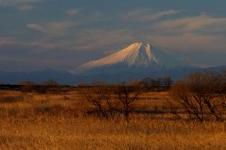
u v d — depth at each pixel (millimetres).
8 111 39531
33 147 20641
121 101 45375
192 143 21500
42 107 45844
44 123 29312
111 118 33062
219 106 37781
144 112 46500
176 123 29000
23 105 48188
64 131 25891
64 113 37219
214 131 25938
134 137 23375
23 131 25750
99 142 21469
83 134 24750
